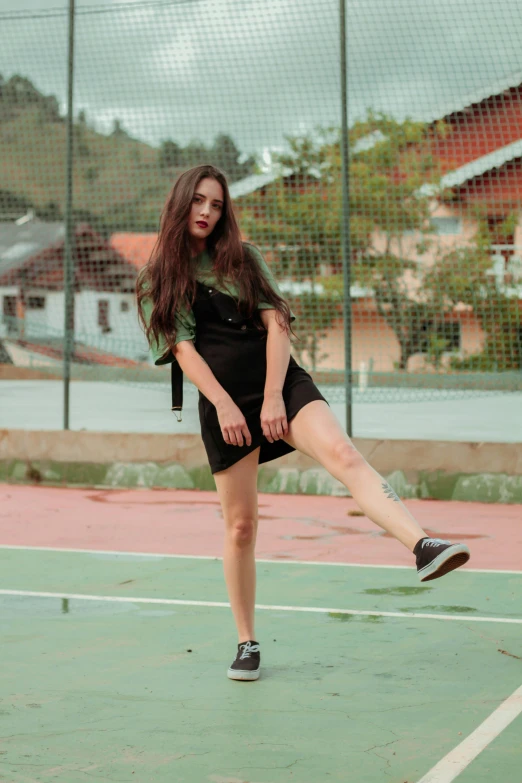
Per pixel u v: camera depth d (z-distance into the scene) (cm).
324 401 391
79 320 1297
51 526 811
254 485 415
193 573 628
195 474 1023
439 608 533
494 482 936
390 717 362
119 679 411
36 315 3216
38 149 1124
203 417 414
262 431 399
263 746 334
